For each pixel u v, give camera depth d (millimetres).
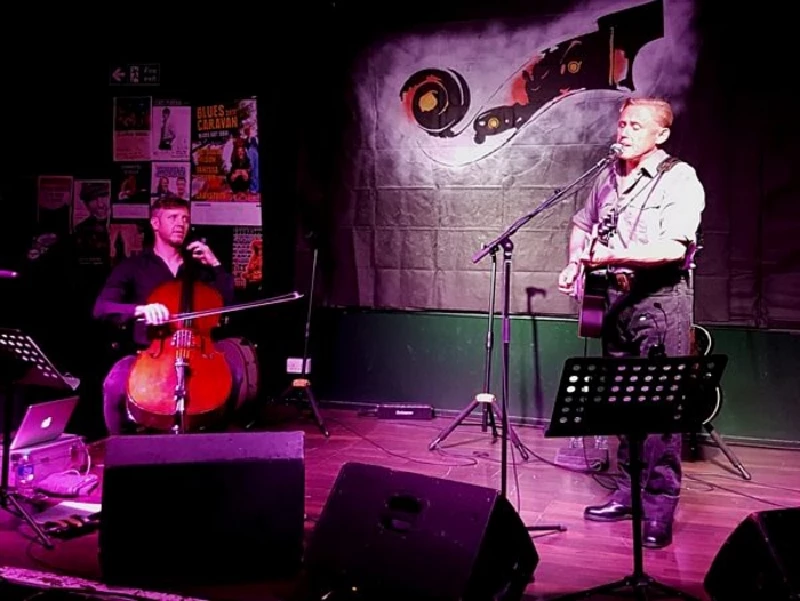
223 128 5473
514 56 5004
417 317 5336
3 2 5645
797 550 2252
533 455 4434
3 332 2926
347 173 5352
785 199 4578
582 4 4855
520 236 5082
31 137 5727
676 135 4711
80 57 5629
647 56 4754
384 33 5219
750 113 4602
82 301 5645
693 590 2723
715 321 4738
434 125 5176
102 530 2650
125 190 5621
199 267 4359
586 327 3225
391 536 2500
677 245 2977
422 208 5246
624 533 3279
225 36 5438
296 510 2725
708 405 2537
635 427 2518
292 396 5559
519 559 2541
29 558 2908
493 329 4891
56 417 3779
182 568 2686
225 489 2697
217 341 4566
